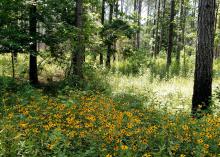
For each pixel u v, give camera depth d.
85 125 7.10
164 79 17.94
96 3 21.33
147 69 19.77
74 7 16.97
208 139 6.70
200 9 10.34
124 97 12.10
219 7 28.92
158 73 20.20
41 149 6.27
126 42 27.09
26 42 14.73
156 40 35.38
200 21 10.37
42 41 15.48
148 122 8.19
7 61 19.77
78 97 10.86
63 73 19.03
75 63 16.47
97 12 23.86
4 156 5.77
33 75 16.45
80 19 16.22
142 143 6.40
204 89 10.48
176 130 7.16
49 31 15.77
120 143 6.22
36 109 8.65
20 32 14.37
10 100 10.27
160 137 6.77
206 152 6.05
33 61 16.47
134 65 23.03
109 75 18.39
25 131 6.76
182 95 13.07
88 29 17.41
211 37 10.32
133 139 6.61
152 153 6.05
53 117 8.27
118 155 6.14
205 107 10.40
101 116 7.82
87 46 17.92
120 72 19.95
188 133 7.18
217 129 7.20
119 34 22.19
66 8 16.81
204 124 7.69
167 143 6.63
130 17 23.75
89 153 6.19
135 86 15.29
